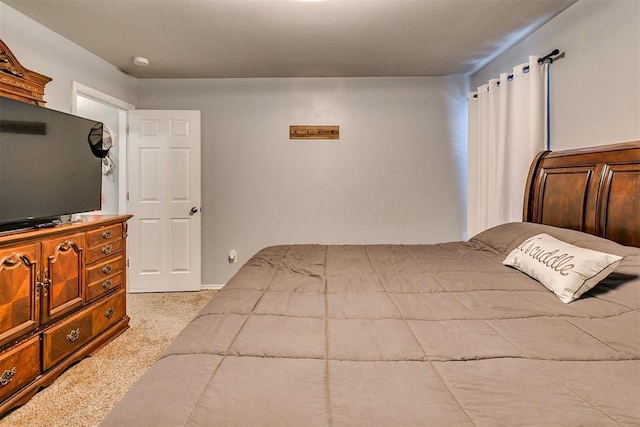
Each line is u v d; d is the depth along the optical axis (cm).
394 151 351
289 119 351
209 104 350
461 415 64
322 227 356
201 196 354
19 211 183
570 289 125
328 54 287
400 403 67
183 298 327
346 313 117
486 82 316
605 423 61
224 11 217
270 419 63
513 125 260
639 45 171
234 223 356
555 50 223
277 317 113
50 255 183
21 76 202
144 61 294
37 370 175
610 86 187
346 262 192
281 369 81
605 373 77
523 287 141
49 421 155
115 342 233
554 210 213
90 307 215
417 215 354
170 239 344
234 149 353
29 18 223
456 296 133
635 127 174
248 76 343
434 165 352
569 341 93
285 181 354
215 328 103
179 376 77
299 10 217
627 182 166
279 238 357
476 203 323
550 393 70
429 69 327
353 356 87
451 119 349
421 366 82
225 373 79
